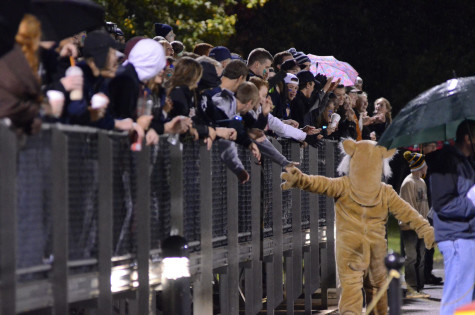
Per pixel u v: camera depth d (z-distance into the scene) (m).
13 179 14.48
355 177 25.03
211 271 22.64
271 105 26.30
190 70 21.69
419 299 35.09
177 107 21.45
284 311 30.92
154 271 20.27
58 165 16.09
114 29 27.70
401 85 87.31
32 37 15.95
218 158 23.59
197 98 23.14
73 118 17.66
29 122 15.30
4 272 14.32
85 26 19.84
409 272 35.56
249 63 28.84
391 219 67.31
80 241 17.08
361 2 86.69
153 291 20.28
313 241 30.56
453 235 21.67
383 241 25.20
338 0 85.94
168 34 30.84
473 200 21.48
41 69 18.47
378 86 87.94
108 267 17.72
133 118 19.89
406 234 35.44
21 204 15.07
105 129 18.17
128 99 19.42
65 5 19.48
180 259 18.97
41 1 19.33
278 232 27.55
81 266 17.16
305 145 29.52
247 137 24.03
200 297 22.45
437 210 21.77
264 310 31.03
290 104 30.92
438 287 38.25
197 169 22.50
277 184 27.61
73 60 19.84
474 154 21.80
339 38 86.56
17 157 14.94
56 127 16.09
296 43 83.38
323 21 86.00
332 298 32.22
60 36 19.52
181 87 21.62
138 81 19.67
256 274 25.81
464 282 21.69
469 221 21.67
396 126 22.36
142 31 56.06
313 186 24.84
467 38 88.19
